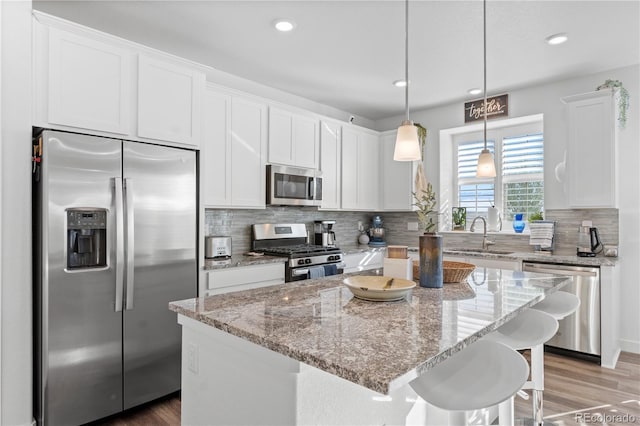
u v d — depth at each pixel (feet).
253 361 4.19
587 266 10.69
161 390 8.32
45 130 6.88
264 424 4.06
